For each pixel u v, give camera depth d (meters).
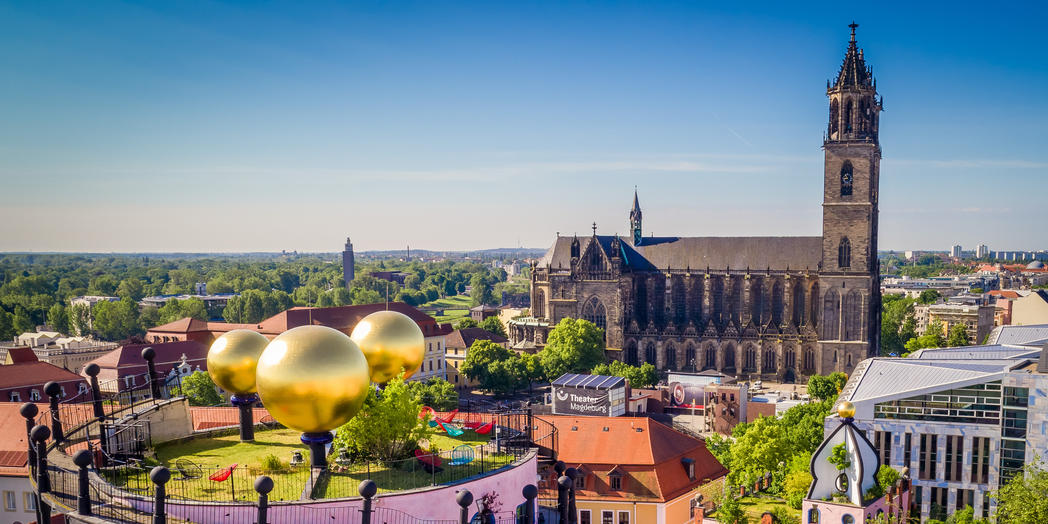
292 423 43.59
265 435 57.12
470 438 57.47
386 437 48.50
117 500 40.50
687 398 197.12
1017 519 77.88
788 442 115.69
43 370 130.75
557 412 153.38
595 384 152.00
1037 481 79.12
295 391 41.81
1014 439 93.88
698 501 91.69
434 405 149.00
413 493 42.44
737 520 82.75
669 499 89.81
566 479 46.56
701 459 99.06
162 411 53.72
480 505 45.75
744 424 135.12
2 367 127.56
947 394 96.69
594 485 91.75
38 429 41.94
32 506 74.31
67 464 45.28
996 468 94.75
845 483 67.19
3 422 80.00
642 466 91.75
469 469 48.34
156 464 48.62
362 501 40.81
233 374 53.41
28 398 125.56
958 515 85.00
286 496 43.28
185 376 146.00
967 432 95.88
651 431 97.06
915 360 113.38
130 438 50.34
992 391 95.00
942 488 97.38
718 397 175.00
